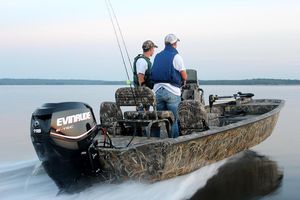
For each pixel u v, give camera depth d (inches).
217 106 292.0
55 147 143.8
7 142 317.7
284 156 244.4
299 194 164.6
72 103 150.6
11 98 1135.0
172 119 184.7
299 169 209.3
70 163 147.7
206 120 181.2
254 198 160.1
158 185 154.4
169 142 144.7
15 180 168.6
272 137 329.4
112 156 148.0
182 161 156.9
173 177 158.7
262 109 291.3
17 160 218.7
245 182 182.1
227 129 176.6
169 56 198.5
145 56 214.1
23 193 152.1
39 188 157.8
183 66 199.2
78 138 148.3
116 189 151.2
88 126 152.6
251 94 314.8
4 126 446.6
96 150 150.8
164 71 198.4
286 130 378.0
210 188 169.0
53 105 146.6
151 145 145.5
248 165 217.6
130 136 187.3
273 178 190.4
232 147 194.2
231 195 160.1
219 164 202.7
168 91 199.6
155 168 146.8
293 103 820.6
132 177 148.4
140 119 184.2
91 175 151.6
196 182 172.4
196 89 238.4
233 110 297.3
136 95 181.9
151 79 207.5
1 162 210.8
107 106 189.3
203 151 168.4
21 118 540.7
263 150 265.9
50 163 147.8
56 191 154.0
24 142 318.0
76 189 149.3
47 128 142.8
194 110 181.5
